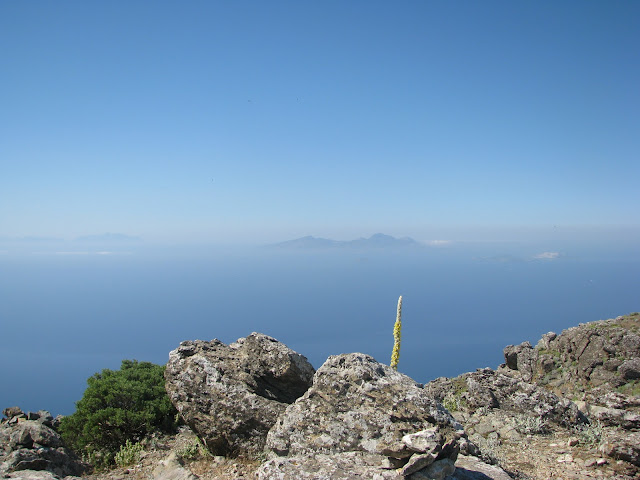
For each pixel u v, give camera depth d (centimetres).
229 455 1073
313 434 932
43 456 991
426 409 923
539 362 1866
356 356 1038
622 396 1310
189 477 938
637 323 1725
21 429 1038
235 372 1166
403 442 733
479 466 821
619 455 993
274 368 1152
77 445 1185
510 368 2067
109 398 1265
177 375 1195
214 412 1100
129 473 1016
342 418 934
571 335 1805
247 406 1082
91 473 1049
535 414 1298
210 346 1302
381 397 947
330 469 767
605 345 1644
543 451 1084
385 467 753
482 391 1445
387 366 1060
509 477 788
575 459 1019
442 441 733
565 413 1280
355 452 862
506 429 1238
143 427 1255
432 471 702
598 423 1214
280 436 962
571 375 1703
